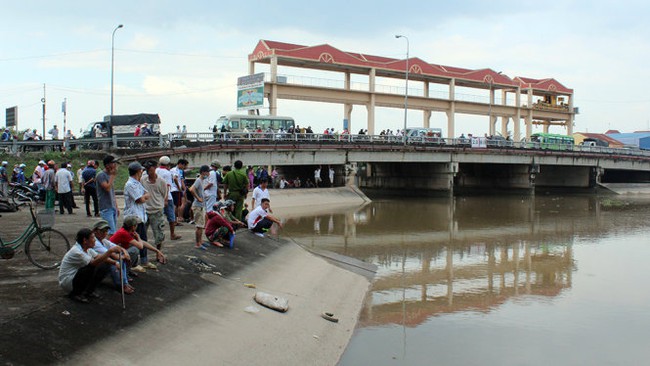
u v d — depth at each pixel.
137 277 10.51
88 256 8.74
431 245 24.06
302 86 58.16
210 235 15.16
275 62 55.88
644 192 65.62
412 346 11.18
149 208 11.92
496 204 47.53
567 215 38.09
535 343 11.61
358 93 64.12
